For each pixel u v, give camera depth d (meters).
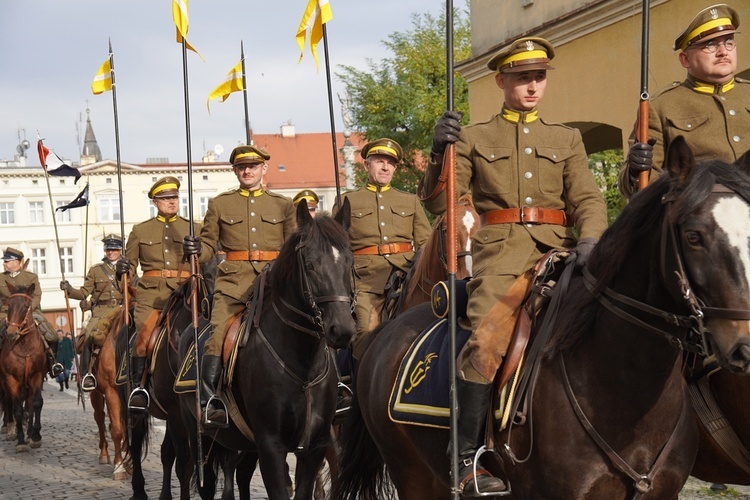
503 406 4.17
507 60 4.70
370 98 34.31
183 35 8.66
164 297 9.85
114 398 11.18
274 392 6.53
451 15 4.58
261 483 10.06
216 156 60.94
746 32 10.88
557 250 4.44
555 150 4.66
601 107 13.52
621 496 3.91
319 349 6.58
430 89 34.62
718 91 4.78
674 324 3.63
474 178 4.79
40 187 59.69
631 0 12.59
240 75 10.27
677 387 3.99
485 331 4.30
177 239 9.98
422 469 5.20
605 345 3.91
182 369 7.65
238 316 7.18
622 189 4.50
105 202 59.28
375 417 5.38
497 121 4.80
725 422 4.43
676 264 3.44
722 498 7.60
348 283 6.21
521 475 4.15
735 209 3.30
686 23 11.73
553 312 4.19
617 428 3.88
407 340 5.34
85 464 12.20
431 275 7.03
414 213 8.85
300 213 6.53
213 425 6.95
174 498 9.41
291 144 61.91
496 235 4.62
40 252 59.75
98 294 14.45
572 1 14.09
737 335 3.21
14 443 14.98
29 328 14.17
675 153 3.46
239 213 7.71
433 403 4.68
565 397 4.00
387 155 8.77
